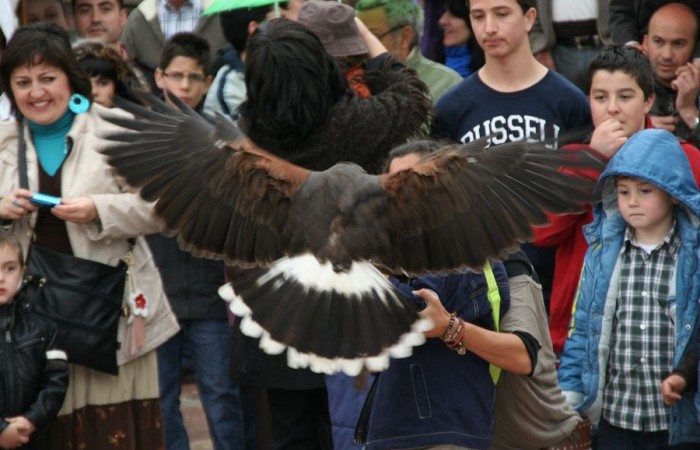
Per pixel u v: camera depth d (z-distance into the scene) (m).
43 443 11.16
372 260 7.58
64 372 10.91
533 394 9.45
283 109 9.85
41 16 17.81
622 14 15.31
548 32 16.11
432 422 8.92
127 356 11.35
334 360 7.28
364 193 7.62
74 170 11.21
